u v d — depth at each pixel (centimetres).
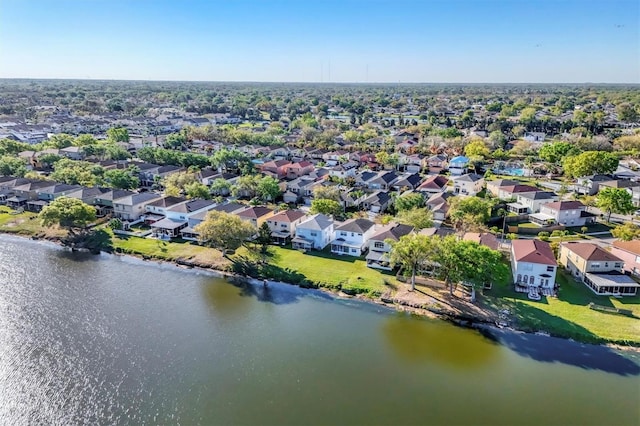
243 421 4259
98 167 12200
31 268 7544
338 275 7100
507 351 5328
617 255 7369
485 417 4334
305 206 10788
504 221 8969
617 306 6069
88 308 6262
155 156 14275
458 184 11556
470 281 6084
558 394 4638
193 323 5909
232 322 5944
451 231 8094
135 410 4394
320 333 5709
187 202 9281
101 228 9125
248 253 7925
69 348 5344
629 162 14138
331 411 4397
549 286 6512
